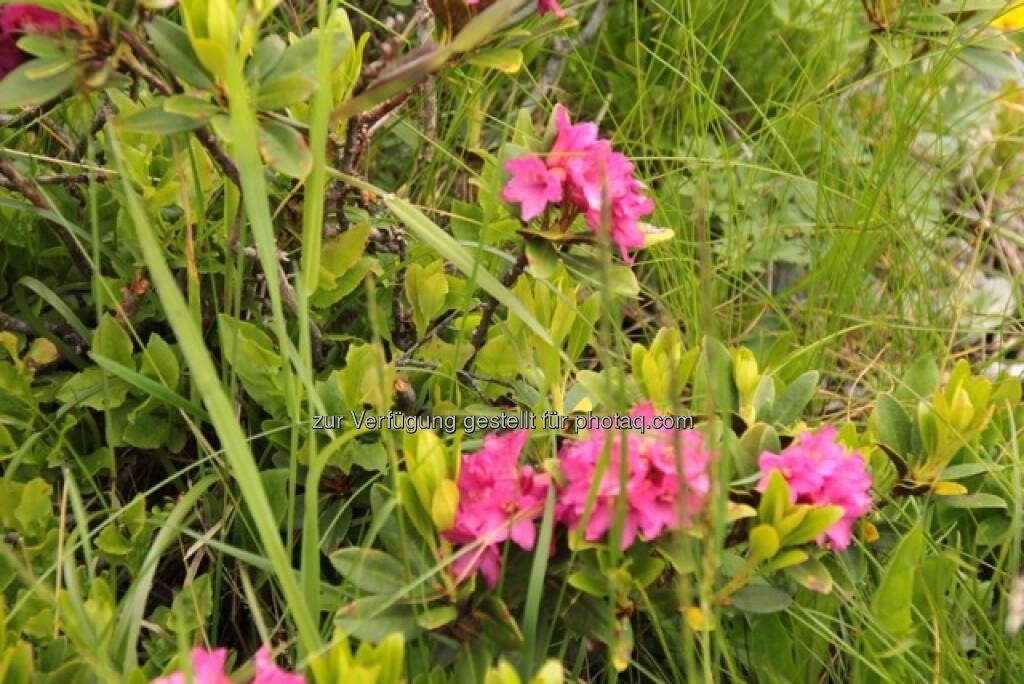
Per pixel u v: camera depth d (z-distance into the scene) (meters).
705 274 0.58
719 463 0.61
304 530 0.60
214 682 0.57
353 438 0.69
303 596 0.60
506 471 0.62
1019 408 0.77
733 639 0.69
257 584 0.69
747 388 0.68
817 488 0.62
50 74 0.61
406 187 0.81
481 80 0.82
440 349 0.73
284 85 0.62
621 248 0.66
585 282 0.79
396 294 0.73
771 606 0.63
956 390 0.68
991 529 0.72
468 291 0.67
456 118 0.82
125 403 0.71
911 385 0.75
